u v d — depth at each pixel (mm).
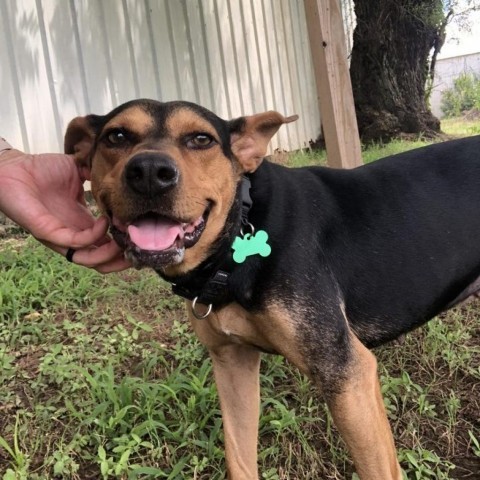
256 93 1768
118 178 433
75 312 762
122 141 466
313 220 509
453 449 543
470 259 563
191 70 1474
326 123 936
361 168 570
